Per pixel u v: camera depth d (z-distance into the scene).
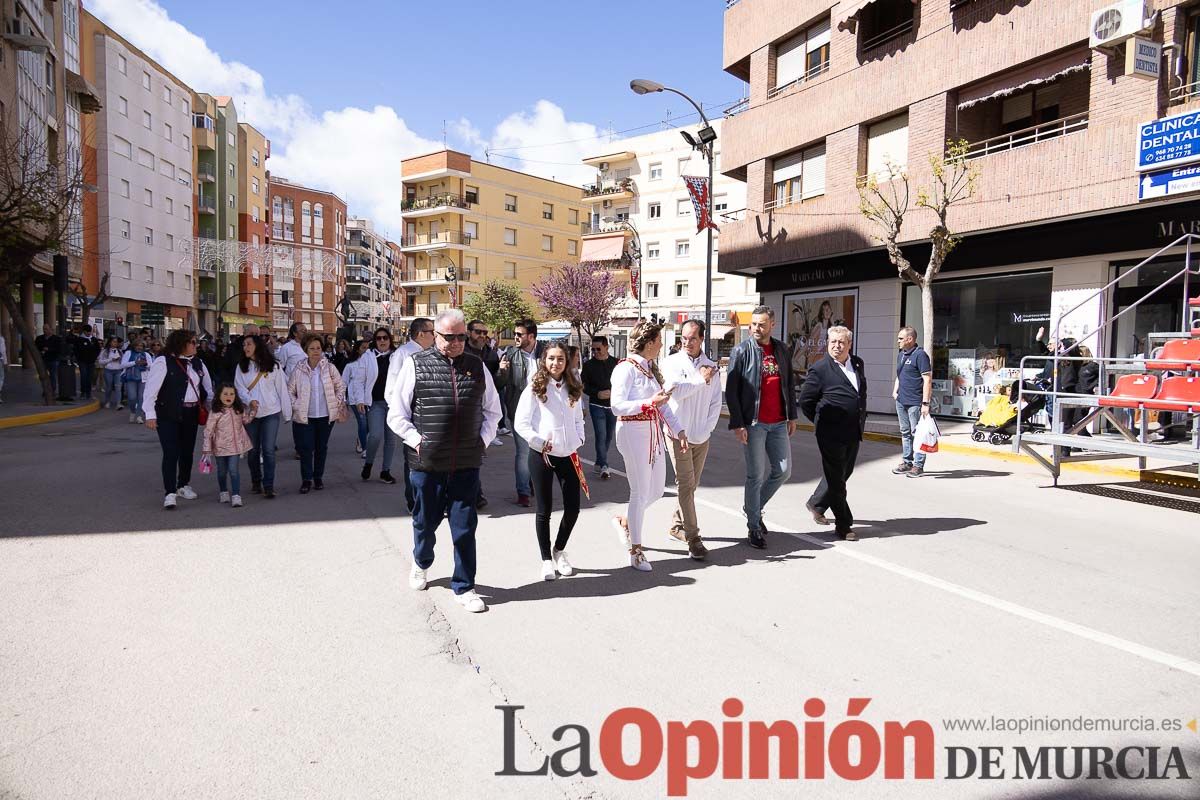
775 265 21.66
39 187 16.92
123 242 44.22
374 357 8.98
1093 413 8.72
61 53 30.06
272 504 7.36
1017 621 4.31
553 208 64.31
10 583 4.78
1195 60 11.89
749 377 5.79
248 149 63.25
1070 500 8.08
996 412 12.14
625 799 2.61
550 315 47.91
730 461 10.85
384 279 128.25
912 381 9.77
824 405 6.13
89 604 4.41
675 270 45.03
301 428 7.88
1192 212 11.91
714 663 3.70
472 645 3.89
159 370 6.98
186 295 52.53
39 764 2.74
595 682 3.48
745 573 5.23
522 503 7.54
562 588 4.86
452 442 4.45
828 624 4.23
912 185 16.36
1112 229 13.10
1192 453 7.32
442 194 57.91
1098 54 12.92
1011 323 15.53
